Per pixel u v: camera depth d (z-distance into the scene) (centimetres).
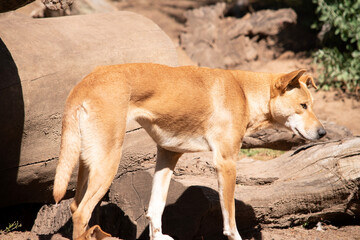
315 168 1102
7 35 927
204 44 2680
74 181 1045
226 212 912
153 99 842
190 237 991
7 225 1106
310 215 1092
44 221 1118
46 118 930
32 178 952
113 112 785
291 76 937
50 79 939
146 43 1196
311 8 2919
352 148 1096
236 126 915
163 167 962
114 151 791
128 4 3675
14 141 889
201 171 1141
